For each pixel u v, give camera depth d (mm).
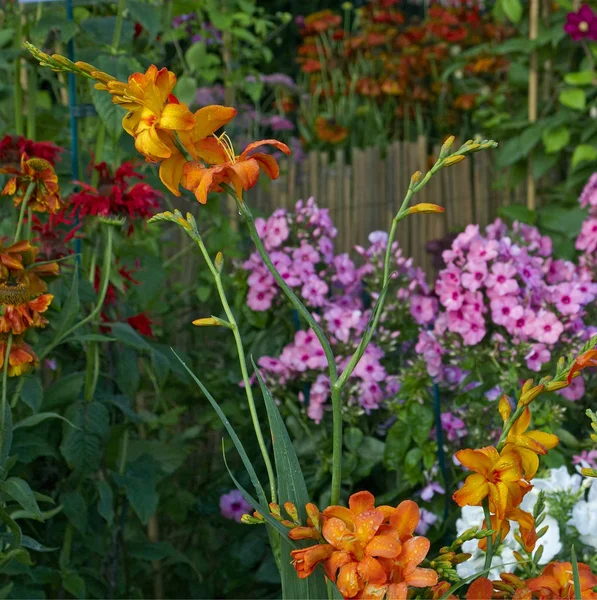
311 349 2615
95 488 2354
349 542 1008
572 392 2369
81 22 2578
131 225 2242
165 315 3314
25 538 1786
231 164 1032
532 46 3820
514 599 1079
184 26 4359
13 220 2246
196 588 2961
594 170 3797
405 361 2861
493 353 2354
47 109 2908
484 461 1036
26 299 1612
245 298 2887
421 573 1006
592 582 1081
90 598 2416
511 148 3816
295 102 5996
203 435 3330
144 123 1035
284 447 1111
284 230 2752
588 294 2453
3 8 2812
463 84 5324
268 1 6996
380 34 5551
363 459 2533
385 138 5227
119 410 2490
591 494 1722
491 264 2422
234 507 2875
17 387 1994
